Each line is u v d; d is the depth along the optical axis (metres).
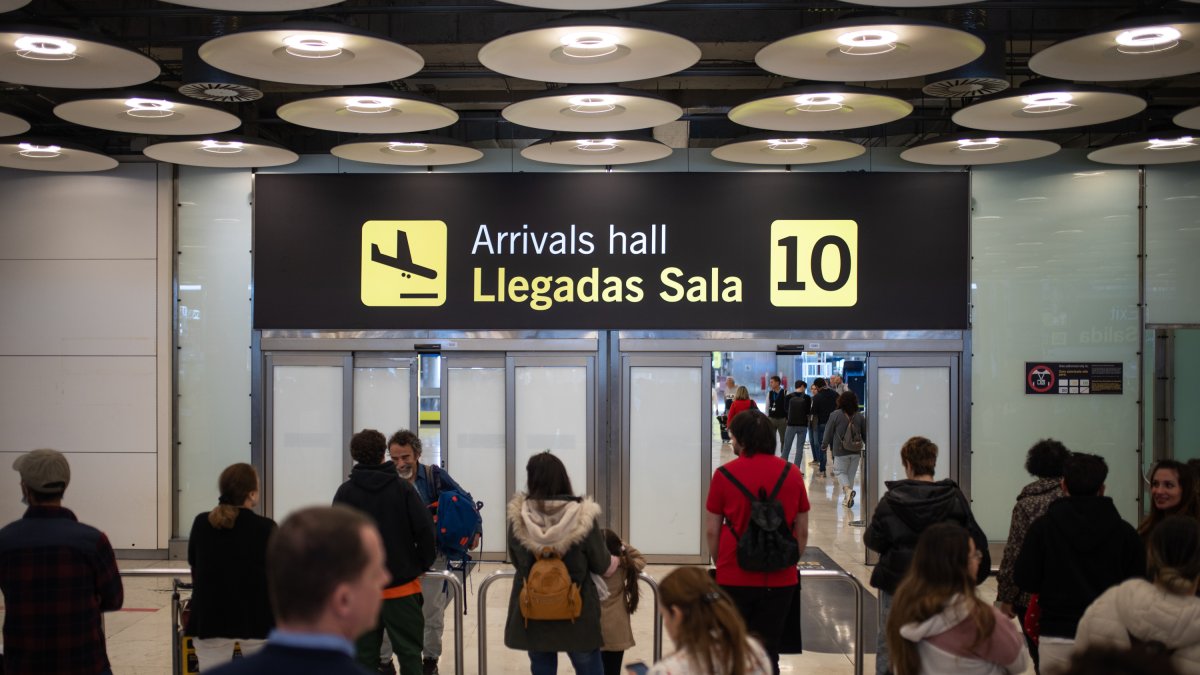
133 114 8.16
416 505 5.55
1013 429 10.78
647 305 10.89
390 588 5.53
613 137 9.16
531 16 9.02
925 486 5.36
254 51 6.56
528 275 10.95
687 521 10.92
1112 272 10.73
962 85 8.01
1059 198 10.78
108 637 8.05
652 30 6.13
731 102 11.42
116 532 10.94
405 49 6.51
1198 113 7.97
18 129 8.47
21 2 5.62
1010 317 10.77
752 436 5.54
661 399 10.94
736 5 7.77
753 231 10.87
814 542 11.67
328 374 11.02
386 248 10.95
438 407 11.45
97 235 11.00
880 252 10.80
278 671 1.94
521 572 5.14
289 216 10.95
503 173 10.95
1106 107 7.92
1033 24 8.74
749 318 10.86
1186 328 10.67
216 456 10.98
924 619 3.45
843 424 13.65
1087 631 3.77
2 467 10.96
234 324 11.00
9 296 11.02
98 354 10.98
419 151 9.81
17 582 4.30
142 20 9.06
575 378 10.97
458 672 6.01
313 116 8.38
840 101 7.88
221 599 4.94
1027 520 5.37
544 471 5.12
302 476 11.00
